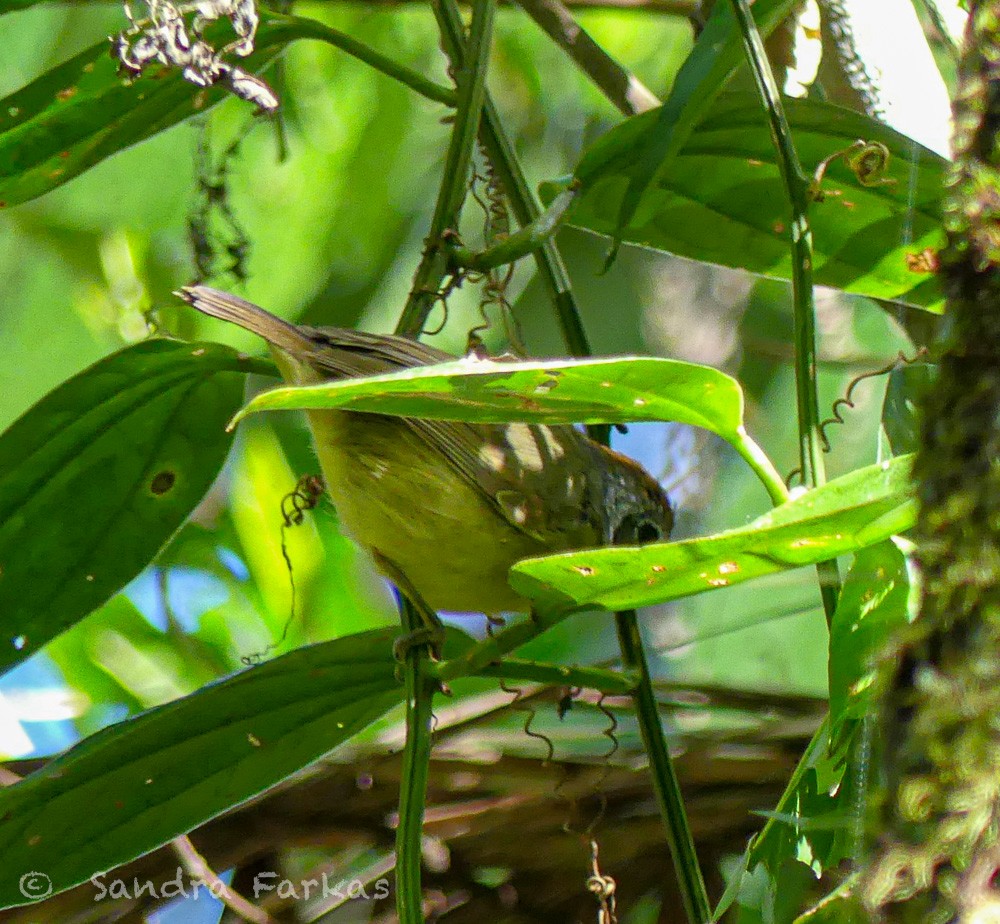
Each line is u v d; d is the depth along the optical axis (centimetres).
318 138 988
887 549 391
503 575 644
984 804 247
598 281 1058
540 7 710
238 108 960
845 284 577
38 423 580
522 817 718
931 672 260
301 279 1002
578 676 483
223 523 862
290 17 563
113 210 966
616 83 702
